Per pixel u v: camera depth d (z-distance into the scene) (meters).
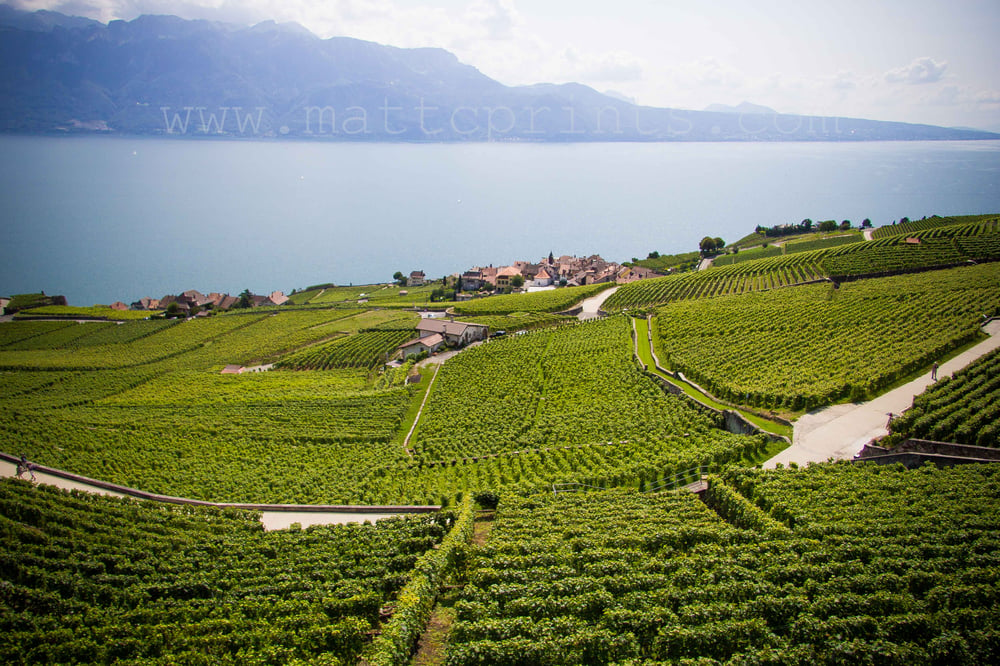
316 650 32.12
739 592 32.06
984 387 56.53
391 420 82.19
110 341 149.12
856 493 42.41
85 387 110.25
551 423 72.19
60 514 46.22
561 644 29.30
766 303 104.25
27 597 35.56
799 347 79.38
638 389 77.19
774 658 27.38
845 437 55.12
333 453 72.06
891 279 111.81
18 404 99.88
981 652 26.91
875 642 27.69
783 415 60.50
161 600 36.31
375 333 137.75
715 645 29.03
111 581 38.16
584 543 39.03
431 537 42.88
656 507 44.84
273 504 55.03
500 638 30.44
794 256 149.62
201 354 135.62
